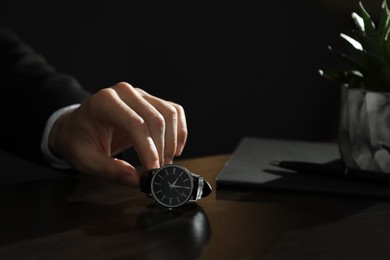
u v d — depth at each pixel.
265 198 0.83
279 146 1.08
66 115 1.02
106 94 0.88
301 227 0.73
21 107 1.09
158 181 0.80
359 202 0.82
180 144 0.90
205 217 0.76
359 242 0.68
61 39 2.05
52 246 0.67
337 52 0.91
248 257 0.64
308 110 2.60
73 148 0.91
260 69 2.45
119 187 0.89
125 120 0.84
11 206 0.80
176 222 0.74
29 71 1.14
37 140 1.06
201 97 2.31
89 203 0.81
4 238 0.69
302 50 2.55
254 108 2.45
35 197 0.84
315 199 0.83
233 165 0.95
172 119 0.87
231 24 2.37
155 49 2.21
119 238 0.69
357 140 0.91
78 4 2.08
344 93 0.94
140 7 2.18
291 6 2.52
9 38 1.23
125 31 2.16
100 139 0.90
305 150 1.06
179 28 2.26
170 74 2.25
